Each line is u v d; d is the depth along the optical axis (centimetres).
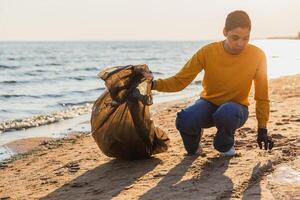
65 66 4550
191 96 1518
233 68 439
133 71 451
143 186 411
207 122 464
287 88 1316
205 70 450
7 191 475
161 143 514
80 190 434
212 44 447
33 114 1262
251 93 1234
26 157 661
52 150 694
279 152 477
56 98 1684
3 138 852
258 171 413
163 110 1063
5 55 8262
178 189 389
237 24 408
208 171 429
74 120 1077
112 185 432
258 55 437
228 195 360
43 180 499
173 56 7900
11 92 1919
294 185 372
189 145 484
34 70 3819
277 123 658
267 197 349
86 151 641
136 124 479
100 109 503
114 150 509
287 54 5884
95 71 3669
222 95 452
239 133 607
